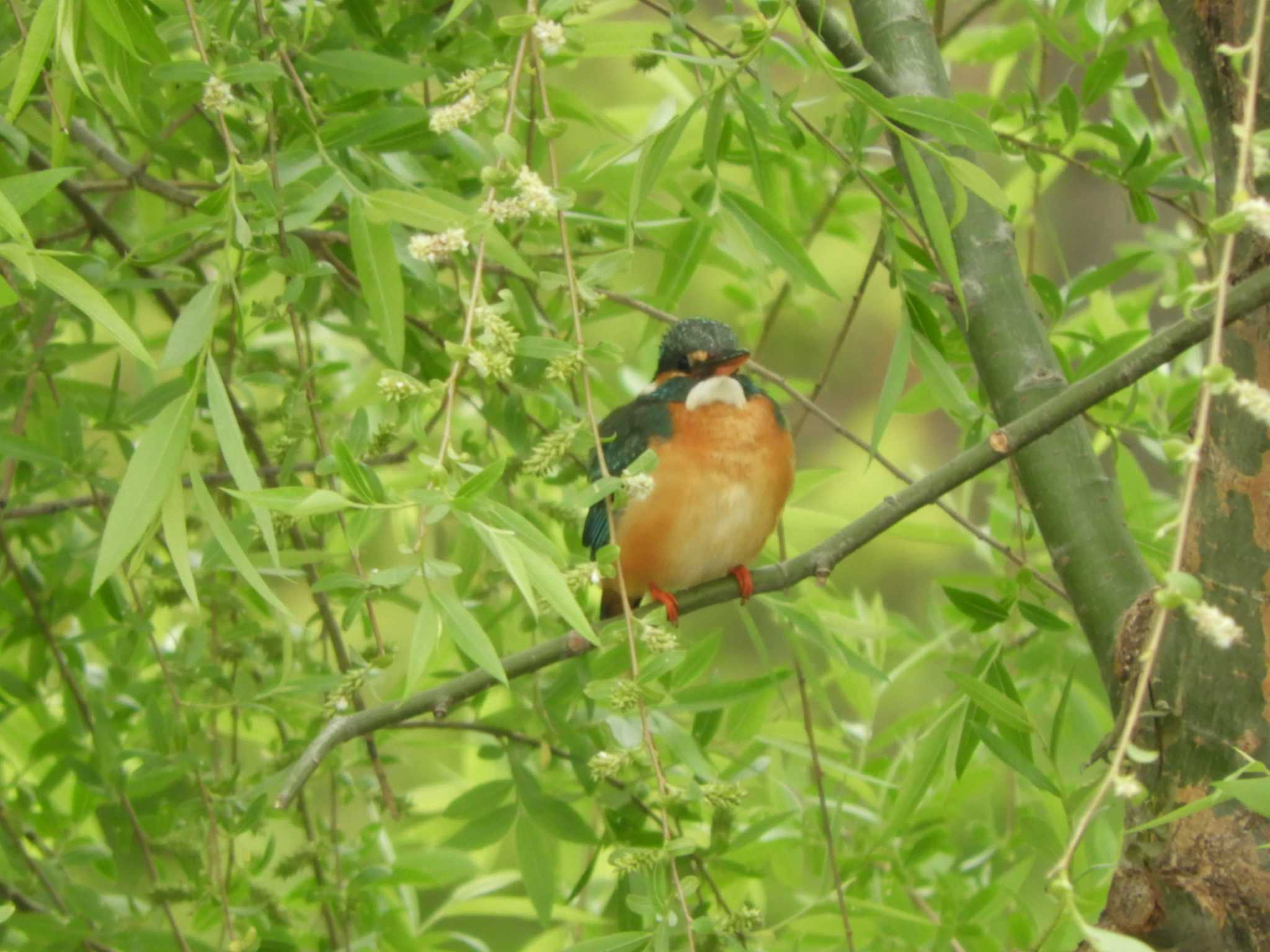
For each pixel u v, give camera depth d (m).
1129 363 4.70
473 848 6.35
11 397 6.82
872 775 7.76
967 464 5.05
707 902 6.04
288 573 4.79
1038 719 7.50
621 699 4.26
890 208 5.79
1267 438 4.51
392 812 6.24
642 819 6.50
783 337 13.46
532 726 6.77
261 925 6.44
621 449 7.08
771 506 7.03
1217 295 3.63
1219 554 4.62
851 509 13.00
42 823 7.37
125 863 6.80
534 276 4.35
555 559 3.90
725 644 12.26
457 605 3.75
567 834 6.38
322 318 7.38
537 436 6.93
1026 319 5.76
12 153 6.57
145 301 8.67
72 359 6.77
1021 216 7.95
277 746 7.31
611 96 10.31
